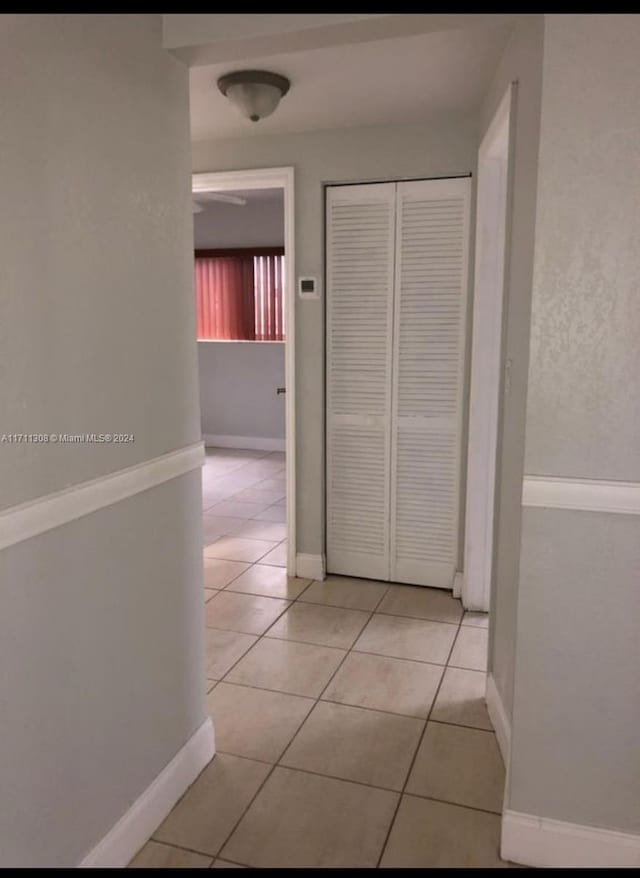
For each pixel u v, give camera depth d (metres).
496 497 2.41
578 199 1.58
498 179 2.93
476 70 2.42
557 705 1.78
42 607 1.51
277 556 4.05
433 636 3.07
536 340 1.65
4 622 1.41
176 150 1.91
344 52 2.22
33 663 1.50
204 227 6.54
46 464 1.50
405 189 3.21
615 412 1.63
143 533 1.86
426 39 2.12
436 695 2.62
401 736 2.38
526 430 1.69
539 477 1.70
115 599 1.76
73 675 1.62
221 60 1.85
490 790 2.11
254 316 6.60
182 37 1.75
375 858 1.86
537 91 1.67
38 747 1.53
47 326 1.48
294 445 3.58
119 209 1.69
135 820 1.87
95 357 1.63
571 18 1.51
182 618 2.08
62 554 1.56
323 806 2.05
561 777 1.81
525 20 1.78
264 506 5.07
